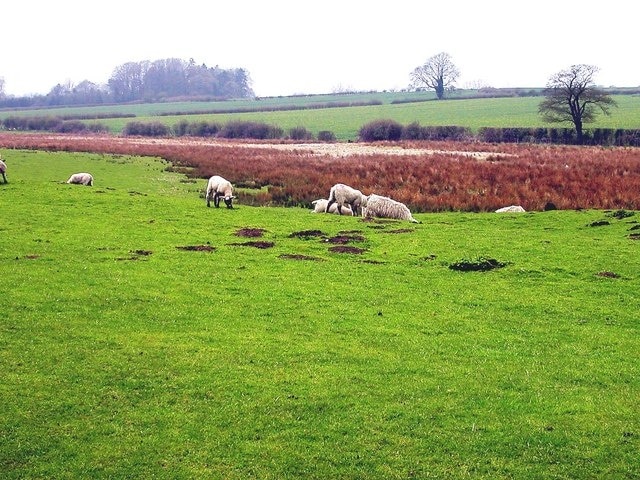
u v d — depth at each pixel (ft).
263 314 55.67
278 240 82.53
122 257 71.15
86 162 185.98
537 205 119.24
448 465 35.42
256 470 34.88
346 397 41.91
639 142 289.94
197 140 334.85
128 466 35.09
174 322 53.21
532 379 44.80
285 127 411.95
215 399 41.42
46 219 89.35
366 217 101.40
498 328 54.19
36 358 45.83
